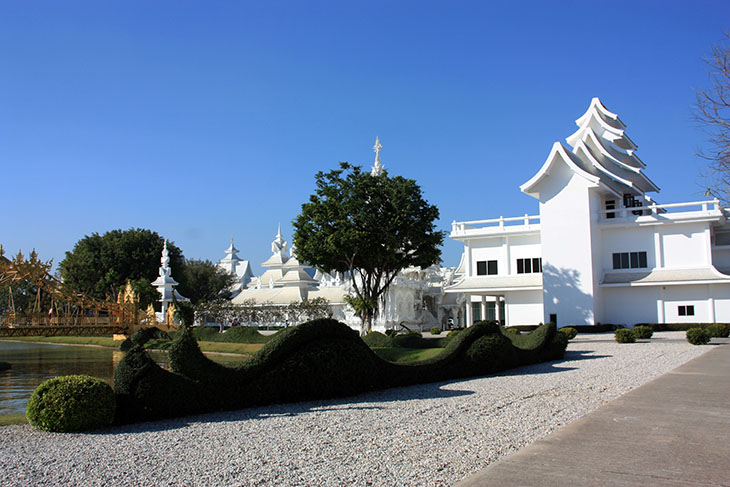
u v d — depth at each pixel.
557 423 11.74
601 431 10.66
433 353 26.72
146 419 12.59
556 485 7.47
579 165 49.88
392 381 18.14
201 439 10.60
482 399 15.26
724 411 12.59
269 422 12.29
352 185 39.62
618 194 52.94
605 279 49.38
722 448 9.36
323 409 14.09
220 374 13.92
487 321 22.78
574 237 48.84
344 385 16.08
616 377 19.33
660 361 23.98
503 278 53.19
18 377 25.92
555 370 22.61
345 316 59.56
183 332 13.91
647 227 49.22
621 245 50.19
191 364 13.50
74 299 47.00
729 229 54.56
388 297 57.06
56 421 11.31
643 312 48.41
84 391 11.62
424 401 15.12
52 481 7.98
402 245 40.47
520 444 9.98
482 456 9.13
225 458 9.15
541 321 51.56
